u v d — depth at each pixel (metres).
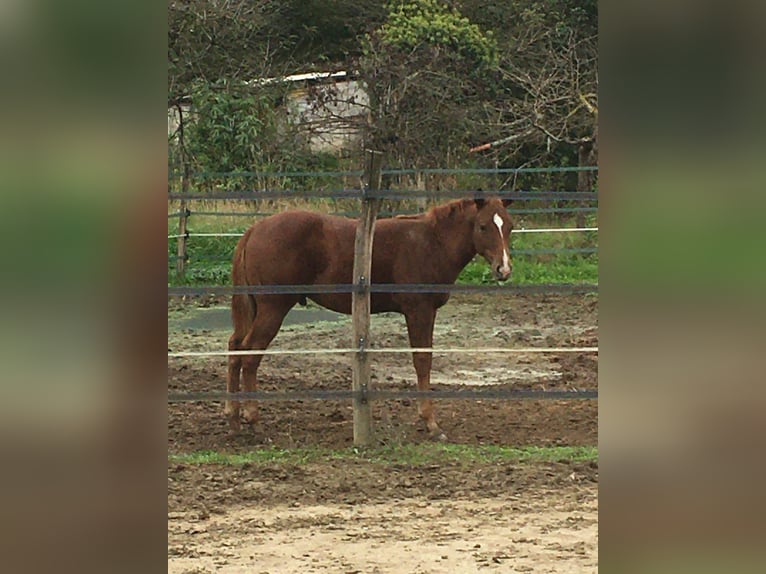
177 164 19.94
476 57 21.23
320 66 23.30
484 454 8.48
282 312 9.48
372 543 6.19
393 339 12.93
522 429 9.34
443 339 13.05
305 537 6.35
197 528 6.54
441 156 21.44
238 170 20.50
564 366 11.71
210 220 18.72
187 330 13.68
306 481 7.74
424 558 5.86
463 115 21.31
